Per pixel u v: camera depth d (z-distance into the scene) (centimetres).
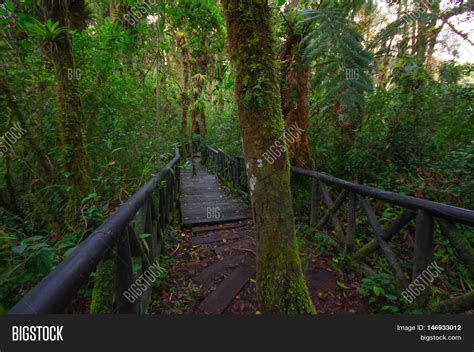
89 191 237
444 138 305
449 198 268
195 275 249
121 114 354
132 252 159
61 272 71
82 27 359
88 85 307
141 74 439
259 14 134
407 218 180
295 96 350
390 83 416
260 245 146
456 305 151
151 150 344
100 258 92
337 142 396
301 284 148
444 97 319
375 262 241
